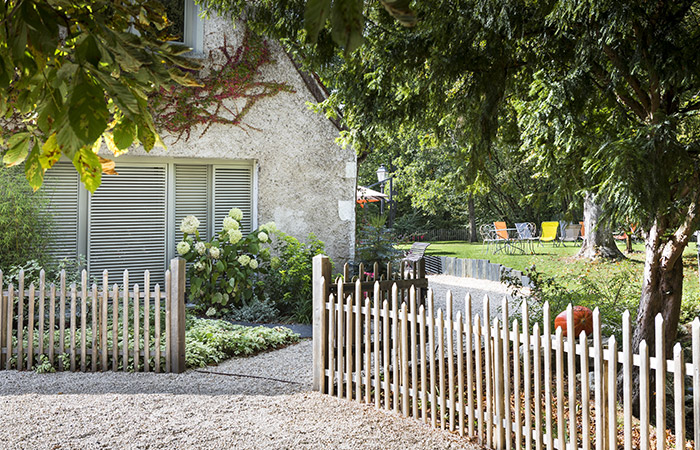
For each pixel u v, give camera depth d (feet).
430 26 18.69
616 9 14.61
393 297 17.52
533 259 64.69
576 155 19.31
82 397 18.93
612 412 12.83
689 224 17.08
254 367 22.99
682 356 11.78
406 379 17.31
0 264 27.71
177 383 20.81
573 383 13.51
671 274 19.13
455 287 48.83
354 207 36.81
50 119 4.04
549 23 17.12
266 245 34.50
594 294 29.99
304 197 35.58
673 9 15.96
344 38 3.01
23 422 16.46
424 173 112.57
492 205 127.75
